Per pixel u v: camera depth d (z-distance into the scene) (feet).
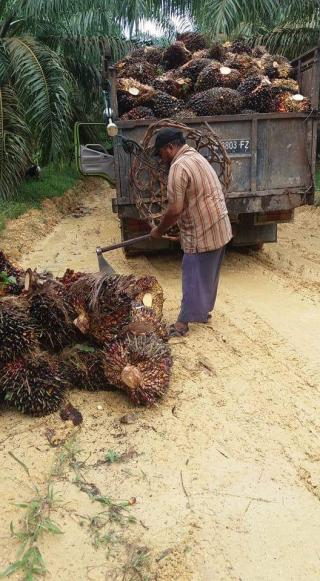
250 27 39.37
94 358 11.76
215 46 22.29
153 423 10.77
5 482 9.17
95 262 22.22
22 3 32.91
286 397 11.61
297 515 8.45
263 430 10.51
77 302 11.63
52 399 11.00
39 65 31.45
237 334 14.87
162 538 8.01
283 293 18.04
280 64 21.49
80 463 9.64
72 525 8.27
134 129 18.30
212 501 8.73
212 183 13.47
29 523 8.27
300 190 19.40
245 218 20.59
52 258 23.29
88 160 19.90
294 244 24.48
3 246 24.02
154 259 22.36
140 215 18.47
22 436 10.44
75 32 38.93
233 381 12.34
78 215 35.09
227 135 18.57
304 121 18.86
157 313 14.19
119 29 39.83
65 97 32.24
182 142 13.69
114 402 11.54
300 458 9.70
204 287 14.34
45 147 33.24
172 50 22.53
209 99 18.71
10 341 10.74
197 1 31.76
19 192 33.53
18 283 12.81
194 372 12.72
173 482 9.16
